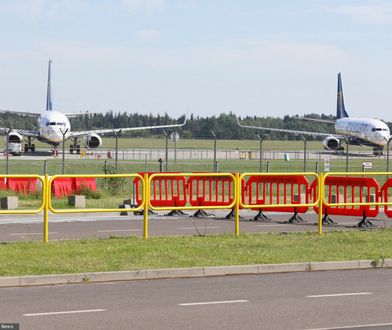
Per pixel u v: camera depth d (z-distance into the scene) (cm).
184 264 2728
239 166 11269
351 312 2033
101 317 1959
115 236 3566
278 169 10525
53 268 2606
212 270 2678
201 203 4797
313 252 3045
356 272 2756
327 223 4416
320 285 2470
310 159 13912
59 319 1933
